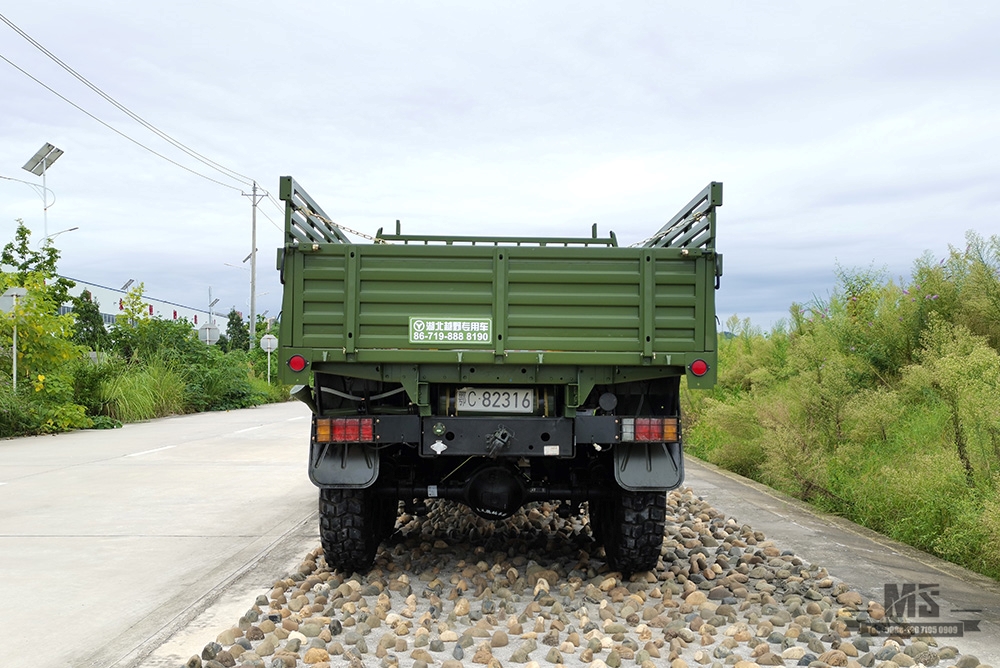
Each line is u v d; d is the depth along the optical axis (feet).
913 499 25.14
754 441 39.68
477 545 24.38
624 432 18.76
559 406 19.38
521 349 18.69
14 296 64.28
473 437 18.83
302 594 18.40
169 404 86.79
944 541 22.31
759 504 31.68
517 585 19.38
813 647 15.08
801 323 43.04
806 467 32.58
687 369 18.63
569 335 18.71
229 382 102.47
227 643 15.31
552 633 15.53
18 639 15.78
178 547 23.79
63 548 23.63
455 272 18.63
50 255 96.27
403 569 21.26
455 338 18.69
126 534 25.59
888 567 21.48
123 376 78.95
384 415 18.95
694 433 51.44
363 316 18.61
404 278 18.65
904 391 31.99
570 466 21.90
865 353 35.37
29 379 65.10
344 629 16.19
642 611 16.99
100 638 15.83
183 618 17.06
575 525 27.84
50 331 65.82
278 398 127.75
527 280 18.67
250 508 30.22
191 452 48.93
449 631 15.56
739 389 50.88
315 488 35.01
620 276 18.67
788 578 20.39
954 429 25.57
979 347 27.14
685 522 28.02
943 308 34.12
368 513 20.11
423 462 21.75
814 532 26.27
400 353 18.60
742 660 14.35
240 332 206.90
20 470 40.52
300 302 18.69
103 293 234.38
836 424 33.30
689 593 18.78
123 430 65.41
